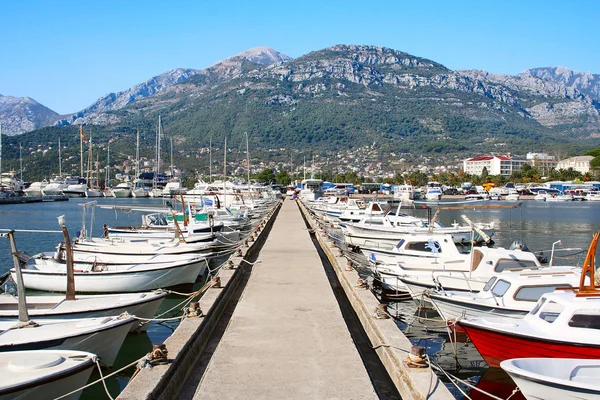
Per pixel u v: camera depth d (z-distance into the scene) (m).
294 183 137.00
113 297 12.51
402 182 160.38
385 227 29.00
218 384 7.53
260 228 28.48
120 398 6.28
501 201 97.69
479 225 29.41
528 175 154.12
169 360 7.55
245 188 67.31
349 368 8.18
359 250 24.44
